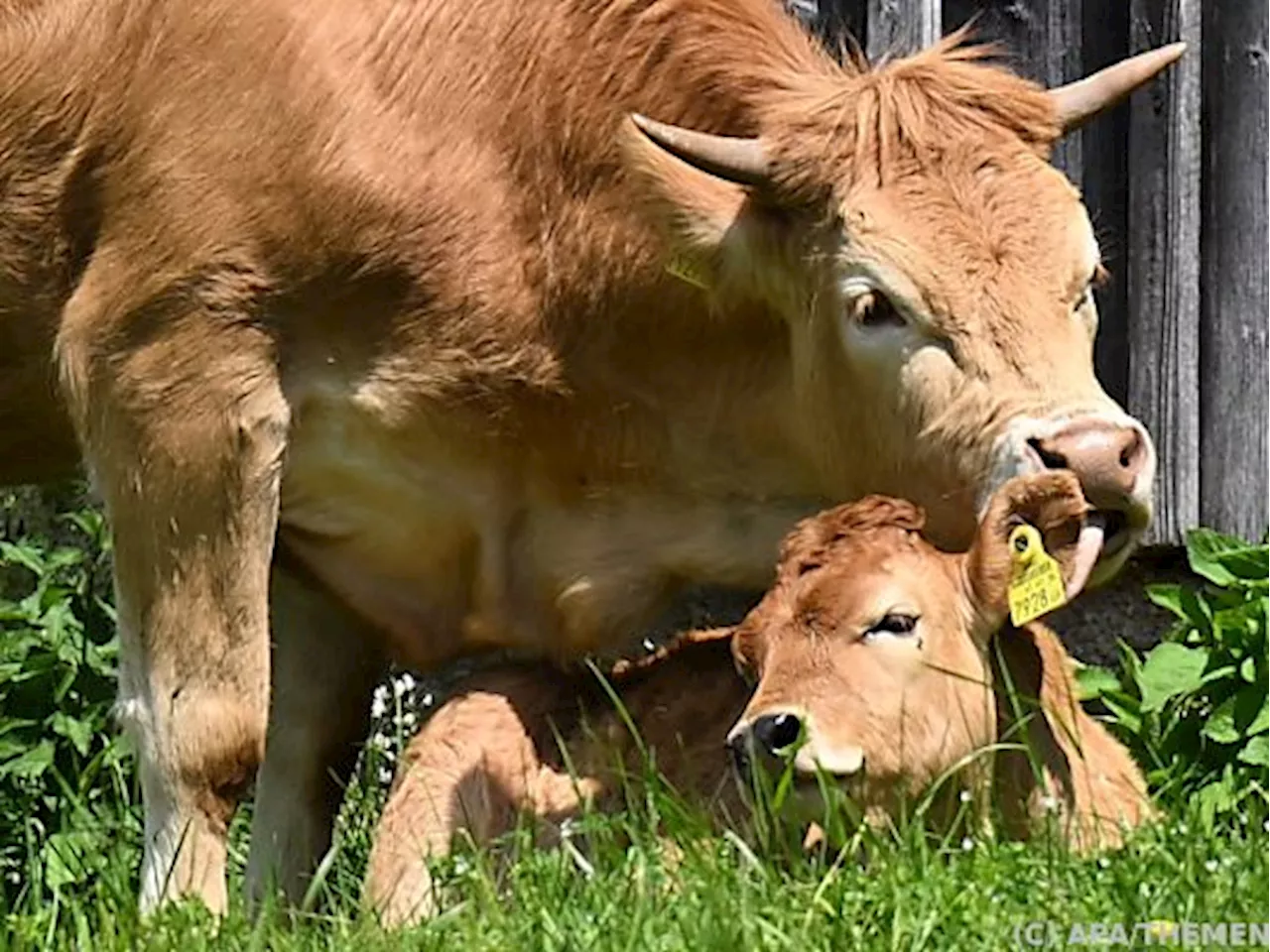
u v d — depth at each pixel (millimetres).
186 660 12547
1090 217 15945
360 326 12625
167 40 12469
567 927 9719
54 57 12594
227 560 12508
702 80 12594
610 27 12656
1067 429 11156
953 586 11023
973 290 11461
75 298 12656
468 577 13117
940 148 11797
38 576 15617
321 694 13672
